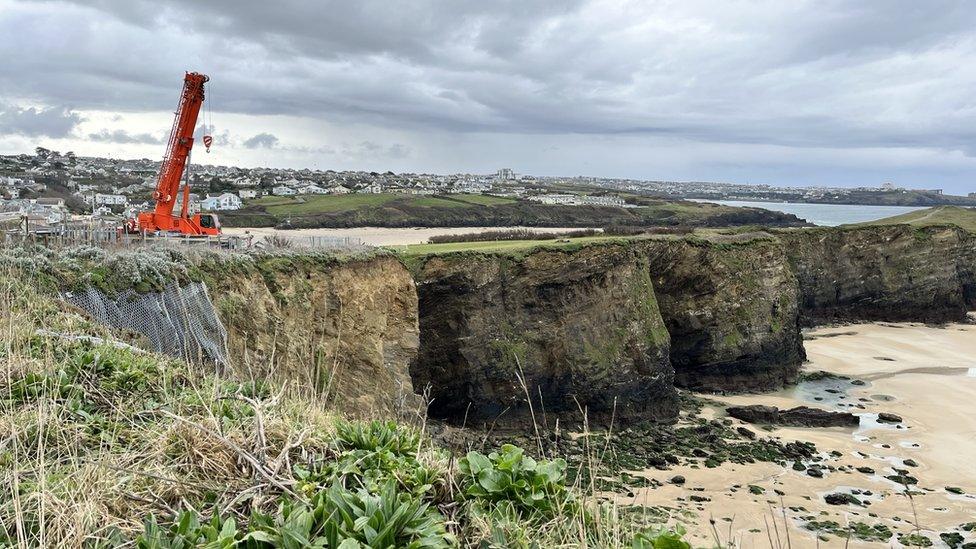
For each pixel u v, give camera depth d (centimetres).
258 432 590
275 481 519
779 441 3362
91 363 829
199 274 1923
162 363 894
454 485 580
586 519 552
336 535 440
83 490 491
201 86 2756
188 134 2759
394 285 3288
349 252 3080
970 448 3234
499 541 493
